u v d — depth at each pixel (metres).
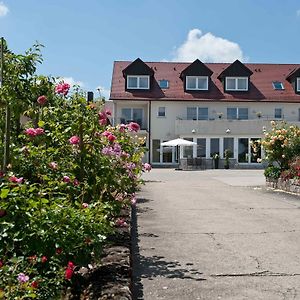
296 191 15.81
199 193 16.06
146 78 41.59
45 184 5.30
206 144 39.56
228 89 42.00
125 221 7.02
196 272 5.56
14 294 3.00
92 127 6.45
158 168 38.47
